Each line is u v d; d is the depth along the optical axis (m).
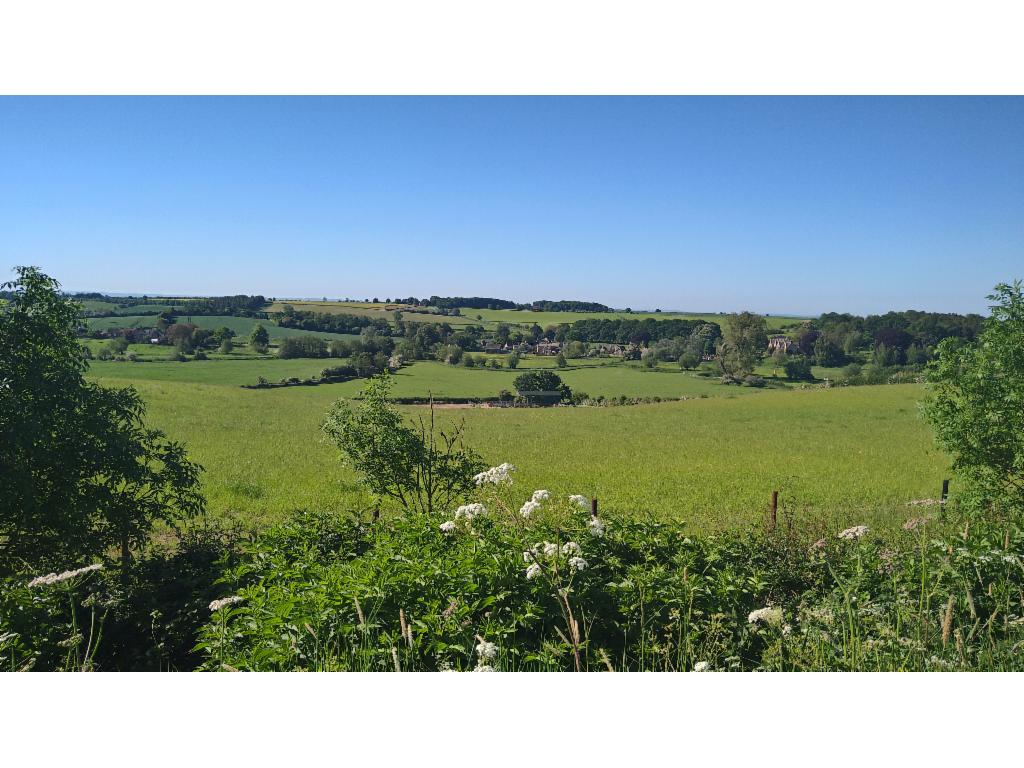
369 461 15.52
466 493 15.88
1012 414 13.99
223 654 6.27
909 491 27.31
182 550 12.06
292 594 6.84
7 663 6.22
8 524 11.19
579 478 30.91
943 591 6.78
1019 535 8.27
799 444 46.31
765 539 11.42
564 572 7.05
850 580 8.39
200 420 50.91
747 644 6.85
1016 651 5.55
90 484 11.98
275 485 26.98
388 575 6.88
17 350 11.46
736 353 114.75
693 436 51.28
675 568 8.97
